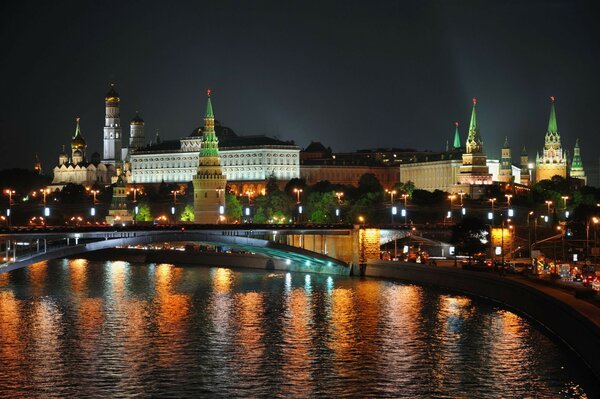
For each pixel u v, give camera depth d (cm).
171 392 17638
